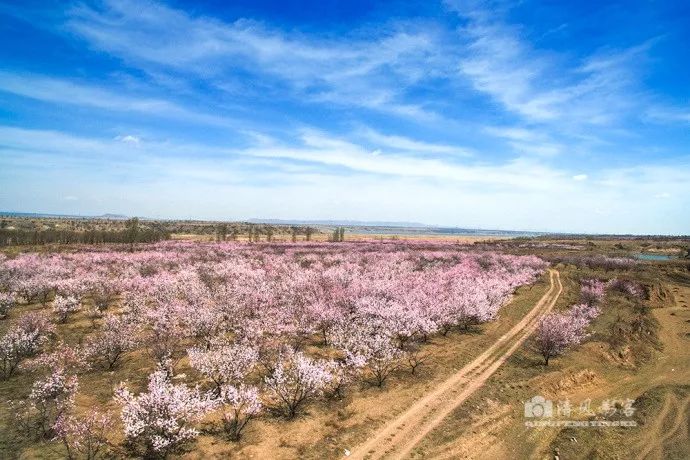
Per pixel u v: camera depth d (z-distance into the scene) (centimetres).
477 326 2838
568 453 1368
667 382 2059
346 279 3925
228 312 2477
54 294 3225
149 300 2927
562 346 2264
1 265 3897
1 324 2347
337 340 2141
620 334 2823
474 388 1777
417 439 1366
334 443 1318
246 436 1323
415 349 2253
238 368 1620
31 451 1182
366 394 1677
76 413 1403
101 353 1883
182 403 1268
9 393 1546
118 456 1187
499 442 1407
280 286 3372
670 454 1391
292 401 1572
